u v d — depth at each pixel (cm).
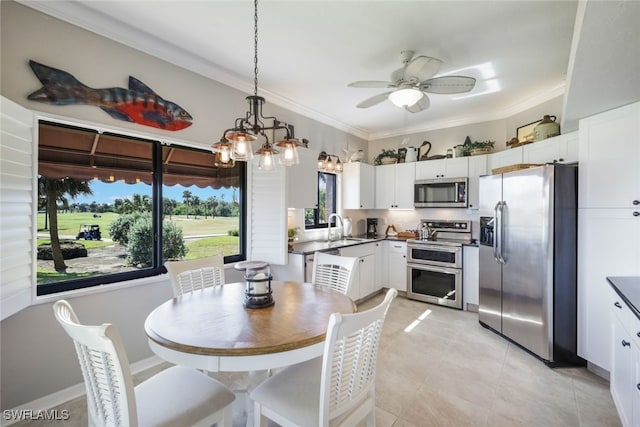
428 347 277
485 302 320
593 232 233
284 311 157
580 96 202
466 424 177
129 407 99
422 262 414
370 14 203
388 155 494
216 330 134
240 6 196
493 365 245
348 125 475
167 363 249
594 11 122
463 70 283
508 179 285
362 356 122
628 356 153
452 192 413
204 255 294
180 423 118
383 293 462
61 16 194
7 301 161
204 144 281
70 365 202
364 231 535
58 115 194
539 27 217
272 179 320
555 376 229
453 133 453
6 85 176
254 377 213
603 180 226
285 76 300
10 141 162
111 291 223
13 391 182
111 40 219
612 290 183
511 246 281
